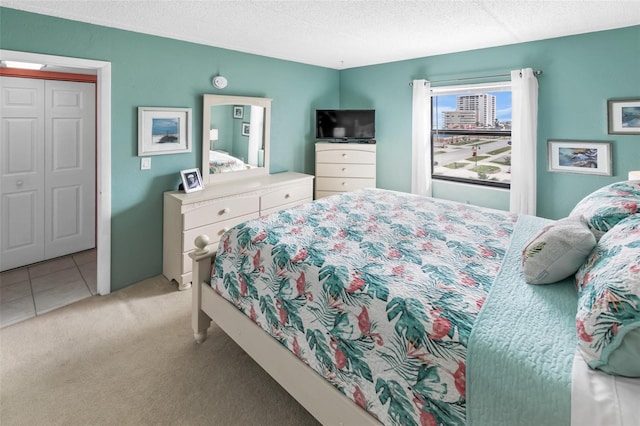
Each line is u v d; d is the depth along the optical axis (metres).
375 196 3.09
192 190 3.28
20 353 2.16
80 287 3.12
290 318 1.63
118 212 3.00
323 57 4.08
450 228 2.20
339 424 1.39
